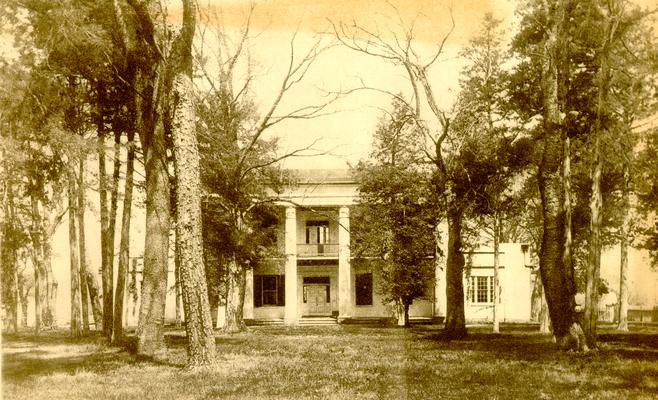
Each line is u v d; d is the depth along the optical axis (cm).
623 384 1260
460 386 1202
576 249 3142
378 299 4647
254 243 3203
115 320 2158
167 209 1873
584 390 1191
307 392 1086
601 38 2125
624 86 2133
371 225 3544
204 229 2991
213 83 2877
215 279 3119
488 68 2539
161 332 1831
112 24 1972
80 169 2297
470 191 2684
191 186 1472
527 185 2977
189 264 1456
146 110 1911
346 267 4512
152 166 1859
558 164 2056
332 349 1944
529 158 2597
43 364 1523
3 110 1639
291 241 4478
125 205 2222
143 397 1068
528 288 4566
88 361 1595
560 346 1970
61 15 1750
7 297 3288
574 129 2286
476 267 4603
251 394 1076
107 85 2198
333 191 4553
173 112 1488
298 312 4747
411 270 3538
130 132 2339
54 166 1867
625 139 2161
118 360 1625
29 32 1797
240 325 3109
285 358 1642
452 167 2669
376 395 1062
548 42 2083
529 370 1462
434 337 2611
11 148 1630
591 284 2059
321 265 4794
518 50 2441
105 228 2542
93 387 1177
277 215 4034
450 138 2689
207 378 1284
